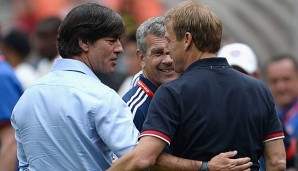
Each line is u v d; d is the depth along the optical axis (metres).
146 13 27.95
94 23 13.61
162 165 13.06
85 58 13.77
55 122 13.48
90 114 13.33
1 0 35.81
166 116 13.04
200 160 13.11
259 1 27.91
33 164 13.68
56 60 13.95
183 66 13.59
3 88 19.78
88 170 13.39
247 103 13.33
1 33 26.52
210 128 13.09
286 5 27.30
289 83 22.98
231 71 13.52
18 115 13.88
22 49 25.47
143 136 13.04
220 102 13.18
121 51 13.89
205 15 13.33
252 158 13.40
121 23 13.79
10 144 19.89
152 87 14.71
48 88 13.70
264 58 27.56
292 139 20.59
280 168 13.56
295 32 26.83
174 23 13.44
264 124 13.52
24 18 34.16
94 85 13.55
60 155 13.45
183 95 13.13
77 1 32.09
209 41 13.37
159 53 14.63
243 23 28.08
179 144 13.22
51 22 24.80
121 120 13.32
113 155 13.85
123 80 23.56
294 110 22.84
